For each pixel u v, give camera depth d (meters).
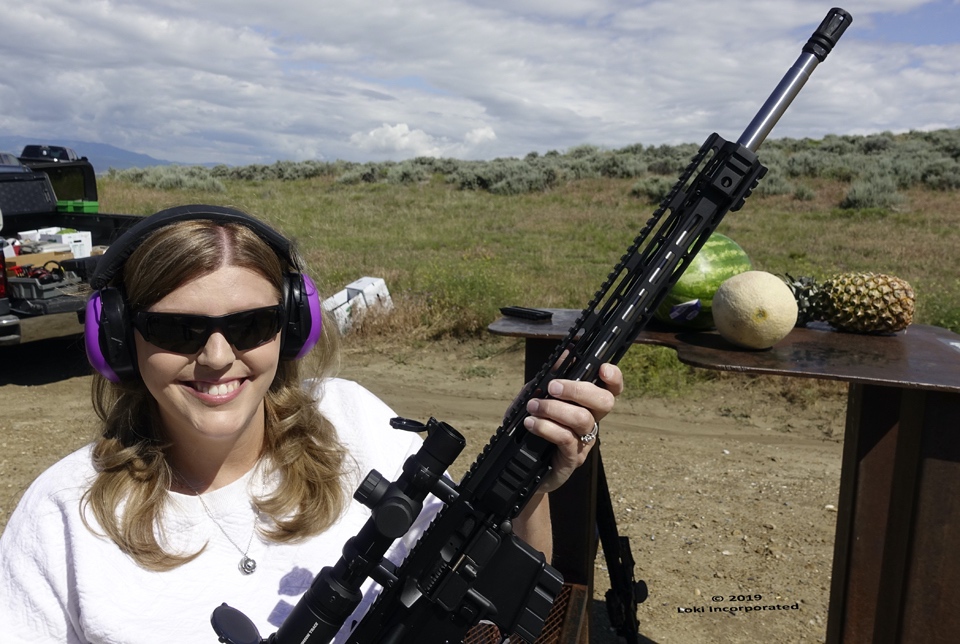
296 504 1.60
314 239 15.21
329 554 1.60
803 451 5.68
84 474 1.52
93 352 1.43
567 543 2.55
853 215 19.03
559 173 27.47
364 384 7.26
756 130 1.28
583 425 1.28
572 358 1.37
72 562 1.44
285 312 1.52
